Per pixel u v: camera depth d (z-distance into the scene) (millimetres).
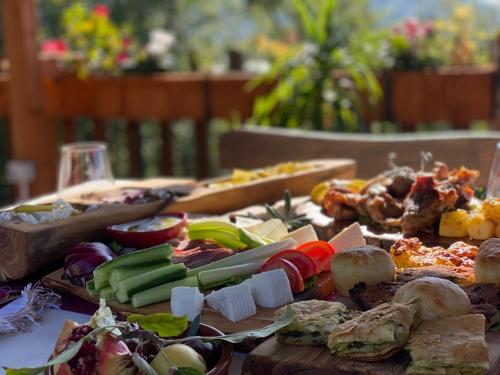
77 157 2100
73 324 1100
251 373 1142
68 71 4473
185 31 8688
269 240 1671
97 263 1544
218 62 8523
